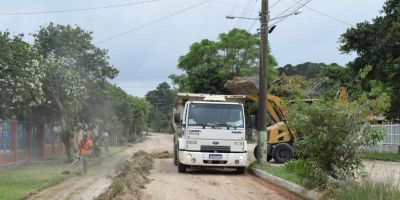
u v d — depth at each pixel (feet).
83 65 92.89
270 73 188.75
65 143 88.22
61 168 74.43
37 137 94.48
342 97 45.80
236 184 56.08
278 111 85.46
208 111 67.87
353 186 37.14
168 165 85.20
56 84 85.61
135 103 268.41
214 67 174.81
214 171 72.69
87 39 91.97
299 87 50.65
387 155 102.78
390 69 99.76
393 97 100.94
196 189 51.19
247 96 85.61
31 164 82.38
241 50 192.34
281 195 46.98
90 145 70.03
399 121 127.44
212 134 66.95
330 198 38.55
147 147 171.22
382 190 34.37
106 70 95.09
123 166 75.87
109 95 106.83
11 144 78.18
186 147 67.10
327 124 42.34
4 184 53.06
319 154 42.60
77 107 91.71
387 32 102.94
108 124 142.51
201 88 170.19
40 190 49.96
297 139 45.88
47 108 88.48
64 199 44.19
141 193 46.88
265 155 73.36
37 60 75.56
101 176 64.90
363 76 48.52
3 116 76.13
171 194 47.26
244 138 67.67
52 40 89.25
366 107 42.45
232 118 67.82
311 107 42.83
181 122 75.15
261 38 74.49
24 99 73.36
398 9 100.99
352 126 42.32
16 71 69.51
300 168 44.93
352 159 42.39
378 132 41.96
